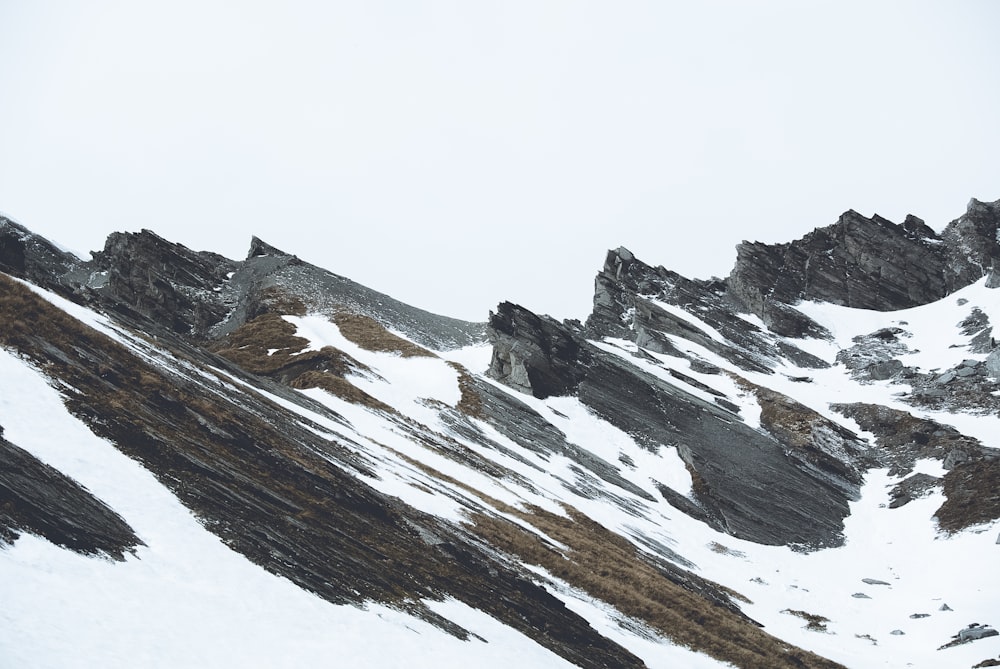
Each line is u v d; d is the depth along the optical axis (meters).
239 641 22.06
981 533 74.25
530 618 35.47
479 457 69.19
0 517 21.22
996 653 52.06
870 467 95.62
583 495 72.75
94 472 25.91
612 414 98.62
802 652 48.72
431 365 92.94
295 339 93.31
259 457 34.34
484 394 88.56
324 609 26.08
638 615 43.44
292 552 28.48
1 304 33.41
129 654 19.17
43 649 17.78
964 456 88.25
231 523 27.89
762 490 87.69
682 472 88.81
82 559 21.81
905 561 74.69
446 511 43.19
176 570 23.88
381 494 39.06
